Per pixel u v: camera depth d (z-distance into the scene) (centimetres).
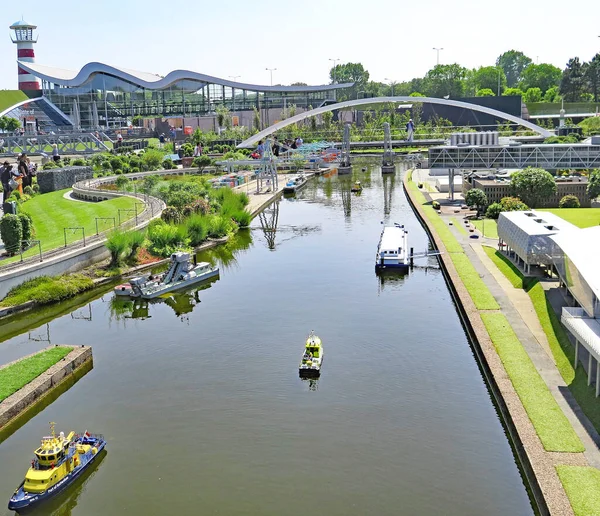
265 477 5184
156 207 14862
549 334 7238
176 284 9981
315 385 6650
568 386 6019
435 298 9288
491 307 8244
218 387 6662
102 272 10656
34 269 9538
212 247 13025
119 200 16288
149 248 11919
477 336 7281
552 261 9125
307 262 11506
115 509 4875
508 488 4969
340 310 8825
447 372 6862
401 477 5138
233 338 7931
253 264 11500
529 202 14775
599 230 8088
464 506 4797
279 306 9062
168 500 4953
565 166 16475
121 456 5509
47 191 19175
